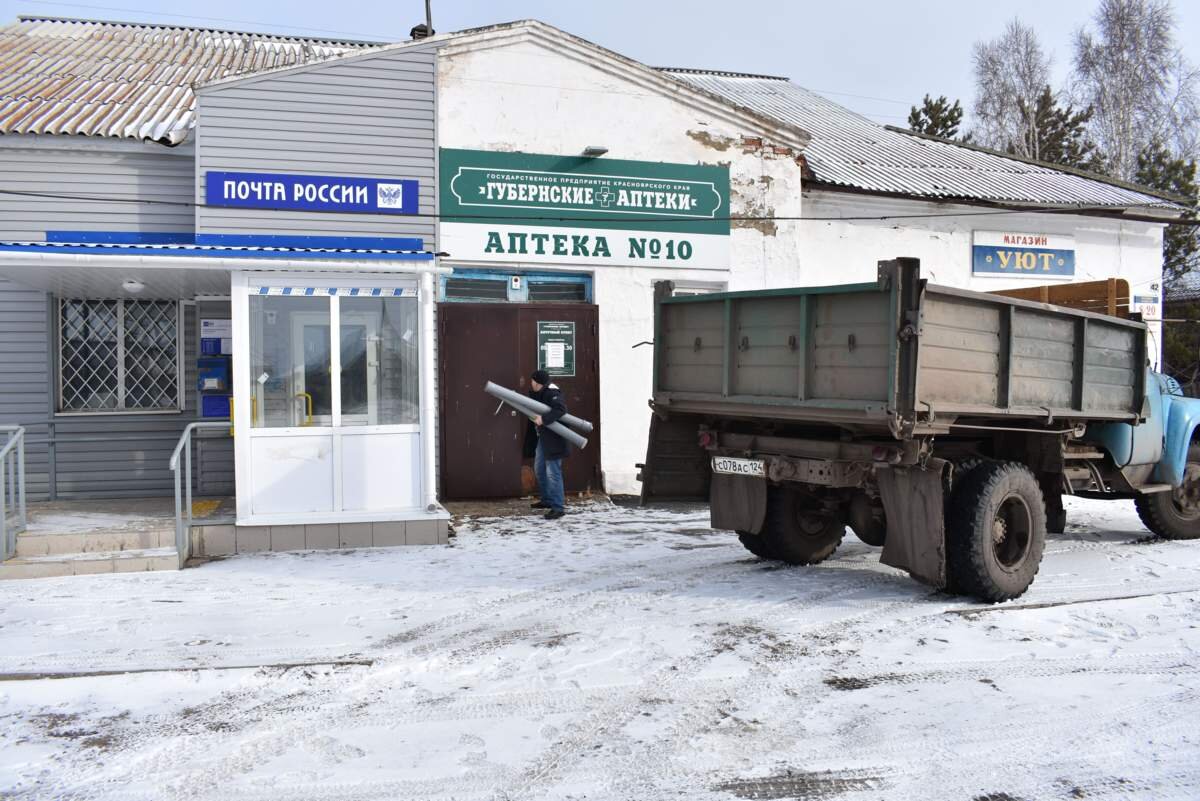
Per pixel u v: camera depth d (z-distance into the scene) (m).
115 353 10.66
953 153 18.55
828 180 13.86
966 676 5.12
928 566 6.32
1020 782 3.88
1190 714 4.59
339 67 10.73
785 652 5.51
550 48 11.73
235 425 8.34
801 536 7.85
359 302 8.62
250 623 6.07
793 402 6.46
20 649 5.47
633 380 12.15
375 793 3.78
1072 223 16.16
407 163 11.02
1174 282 28.47
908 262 5.74
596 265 11.98
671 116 12.33
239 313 8.30
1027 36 34.91
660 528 9.77
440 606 6.50
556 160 11.77
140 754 4.12
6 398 10.34
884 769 4.00
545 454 10.34
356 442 8.64
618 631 5.92
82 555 7.66
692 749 4.19
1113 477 8.33
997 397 6.57
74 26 15.59
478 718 4.53
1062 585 7.18
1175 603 6.57
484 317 11.54
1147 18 31.55
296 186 10.59
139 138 10.33
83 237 10.21
